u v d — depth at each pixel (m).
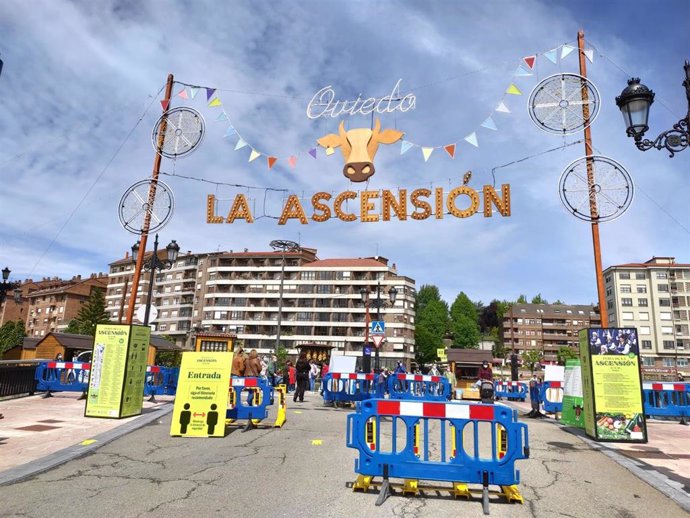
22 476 5.68
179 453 7.27
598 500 5.29
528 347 104.12
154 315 17.44
